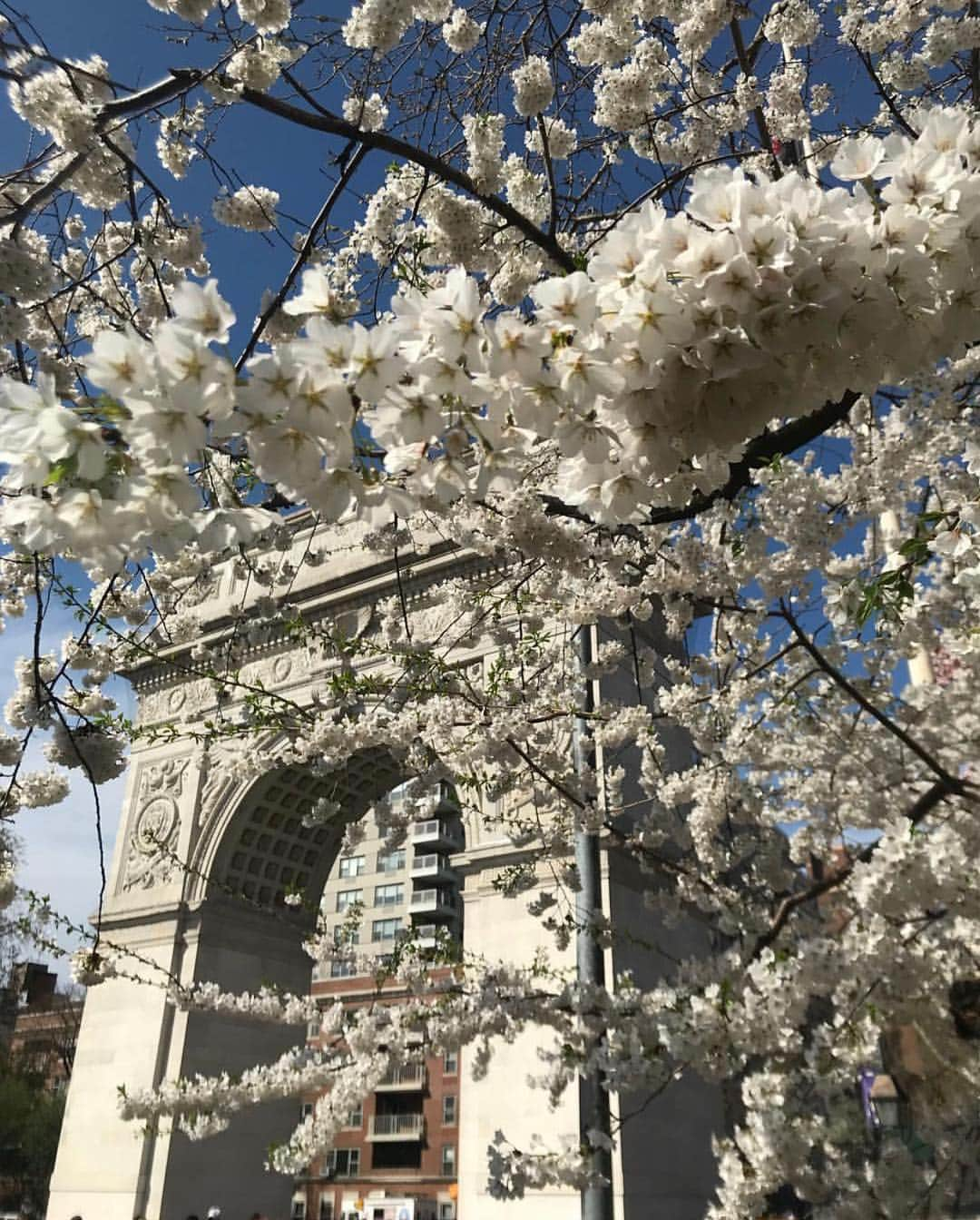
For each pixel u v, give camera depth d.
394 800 7.44
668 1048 3.53
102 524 1.41
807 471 6.79
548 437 1.52
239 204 4.84
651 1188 11.34
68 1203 16.38
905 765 5.95
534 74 4.26
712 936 7.51
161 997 17.05
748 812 6.13
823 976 3.36
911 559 4.15
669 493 1.91
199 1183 16.39
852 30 6.02
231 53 3.62
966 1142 3.54
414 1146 41.06
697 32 5.21
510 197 5.11
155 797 19.44
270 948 18.77
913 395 5.54
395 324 1.43
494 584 6.83
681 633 6.22
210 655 6.51
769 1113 3.53
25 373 3.73
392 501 1.56
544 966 5.09
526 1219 11.73
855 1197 3.31
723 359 1.38
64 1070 38.84
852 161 1.61
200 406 1.27
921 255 1.44
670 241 1.40
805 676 5.22
